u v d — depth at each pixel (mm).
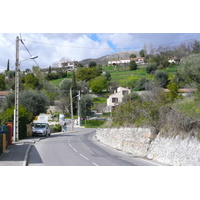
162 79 64438
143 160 12758
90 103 74000
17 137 22344
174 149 11273
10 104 36469
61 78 116375
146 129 14586
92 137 31953
